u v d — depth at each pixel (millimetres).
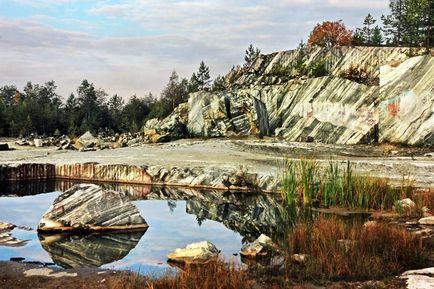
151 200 25344
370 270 10414
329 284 9719
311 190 22266
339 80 59875
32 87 172625
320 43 86000
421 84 51031
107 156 39531
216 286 9367
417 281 9375
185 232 16828
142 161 35344
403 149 46438
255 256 12750
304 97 61781
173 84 123188
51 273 11008
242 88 72875
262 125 60469
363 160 35312
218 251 13234
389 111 52781
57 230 16516
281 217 19953
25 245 14516
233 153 39594
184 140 58844
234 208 22734
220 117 60156
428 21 77188
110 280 10289
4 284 10203
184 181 30734
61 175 34531
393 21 88688
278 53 82438
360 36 90750
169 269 11734
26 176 33344
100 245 14656
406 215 18547
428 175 28281
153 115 113438
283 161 32844
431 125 49281
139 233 16609
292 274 10531
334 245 12047
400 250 11438
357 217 18625
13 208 21734
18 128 102875
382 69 54625
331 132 57125
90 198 17453
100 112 121562
